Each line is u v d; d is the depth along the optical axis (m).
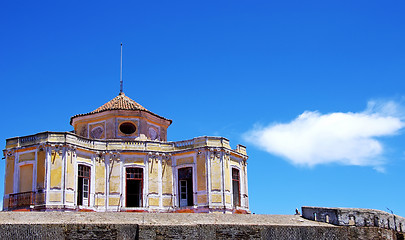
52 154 46.53
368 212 44.34
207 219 40.25
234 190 52.50
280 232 39.34
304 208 45.00
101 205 48.75
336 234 41.69
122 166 49.88
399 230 48.50
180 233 36.19
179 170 51.41
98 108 55.97
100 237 34.50
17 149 47.84
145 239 35.22
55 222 34.84
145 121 53.97
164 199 50.62
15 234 32.16
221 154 50.34
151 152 50.81
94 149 49.56
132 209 48.75
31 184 46.81
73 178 47.09
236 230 38.03
